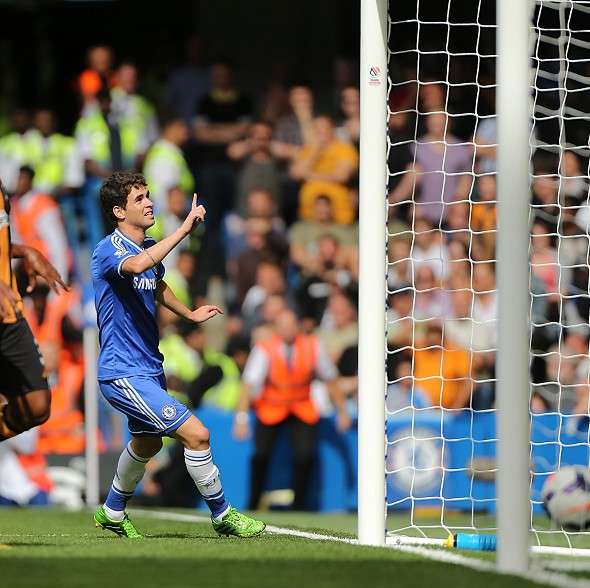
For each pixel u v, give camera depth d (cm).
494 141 4809
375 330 2305
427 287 4381
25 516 3272
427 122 4875
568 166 4328
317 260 4750
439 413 3984
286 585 1566
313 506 3988
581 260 4212
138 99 5081
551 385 4003
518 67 1845
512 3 1850
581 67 4072
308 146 5150
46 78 5653
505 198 1827
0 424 2178
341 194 5100
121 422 3978
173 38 5700
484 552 2152
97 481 3816
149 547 2012
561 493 2541
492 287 4303
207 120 5166
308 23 5669
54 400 4003
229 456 3991
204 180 5088
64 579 1600
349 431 4028
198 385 4191
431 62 4881
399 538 2327
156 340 2264
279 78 5544
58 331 4225
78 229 4778
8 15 5644
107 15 5694
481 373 4062
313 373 4009
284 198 5119
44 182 4844
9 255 2117
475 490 3925
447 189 4781
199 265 4866
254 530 2280
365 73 2339
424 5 4225
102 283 2220
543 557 2142
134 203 2247
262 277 4628
